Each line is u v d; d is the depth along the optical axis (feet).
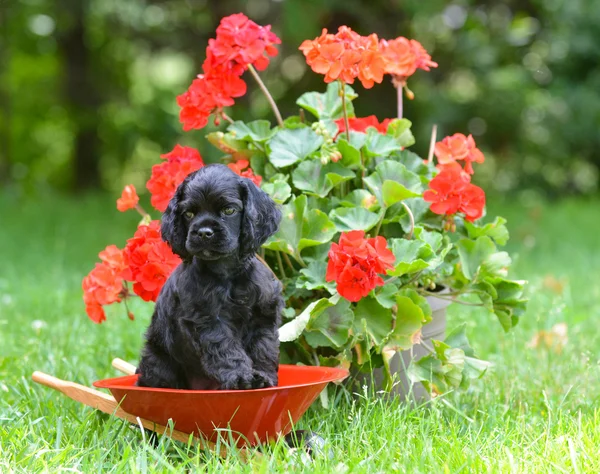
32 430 6.19
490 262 6.94
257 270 6.27
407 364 6.89
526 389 7.14
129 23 20.12
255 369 6.17
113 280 6.95
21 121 25.29
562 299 8.65
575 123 19.38
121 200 7.13
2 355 7.75
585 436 6.08
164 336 6.34
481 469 5.83
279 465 5.87
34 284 9.89
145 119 22.89
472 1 17.20
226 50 7.06
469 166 7.13
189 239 6.03
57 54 23.34
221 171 6.19
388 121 7.49
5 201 19.12
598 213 17.03
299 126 7.11
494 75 18.25
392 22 16.47
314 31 14.65
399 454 6.00
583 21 18.85
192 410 5.94
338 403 6.73
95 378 7.34
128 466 5.94
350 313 6.68
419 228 6.88
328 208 6.99
